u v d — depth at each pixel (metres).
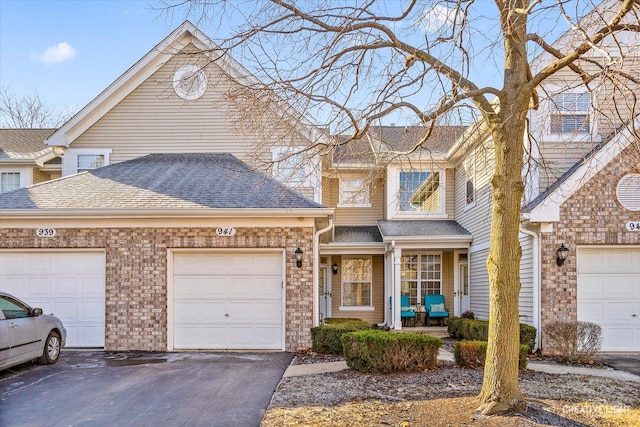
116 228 12.06
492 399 6.42
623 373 9.54
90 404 7.25
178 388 8.16
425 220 18.81
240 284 12.09
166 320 11.90
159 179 13.59
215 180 13.54
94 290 12.09
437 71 7.15
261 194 12.62
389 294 17.83
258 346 11.95
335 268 18.92
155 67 16.25
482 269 15.56
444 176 18.86
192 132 16.17
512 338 6.45
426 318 18.44
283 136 7.79
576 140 12.61
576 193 11.84
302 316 11.91
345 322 14.24
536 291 11.85
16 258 12.11
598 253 12.01
